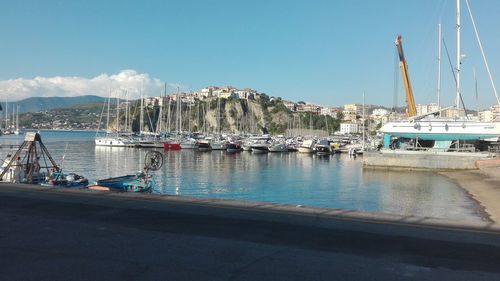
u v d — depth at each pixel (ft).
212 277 21.15
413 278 21.09
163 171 178.19
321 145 321.73
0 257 24.31
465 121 193.98
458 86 200.54
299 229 30.91
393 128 205.46
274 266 22.80
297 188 133.90
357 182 149.59
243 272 21.85
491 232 30.50
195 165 209.67
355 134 630.33
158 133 405.18
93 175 163.22
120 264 23.15
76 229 30.89
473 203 100.83
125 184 85.05
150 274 21.57
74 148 334.03
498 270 22.40
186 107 522.88
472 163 179.52
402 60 233.55
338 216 35.29
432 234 29.68
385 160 195.52
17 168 84.12
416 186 137.08
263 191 127.13
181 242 27.48
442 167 184.75
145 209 38.22
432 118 204.64
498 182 130.72
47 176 89.04
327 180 155.43
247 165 216.74
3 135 532.32
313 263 23.31
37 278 21.01
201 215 35.65
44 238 28.40
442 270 22.29
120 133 402.52
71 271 22.02
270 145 338.75
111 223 32.73
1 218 34.40
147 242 27.48
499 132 187.93
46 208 38.63
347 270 22.18
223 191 126.21
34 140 87.76
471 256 24.76
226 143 343.05
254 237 28.68
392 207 97.40
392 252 25.43
